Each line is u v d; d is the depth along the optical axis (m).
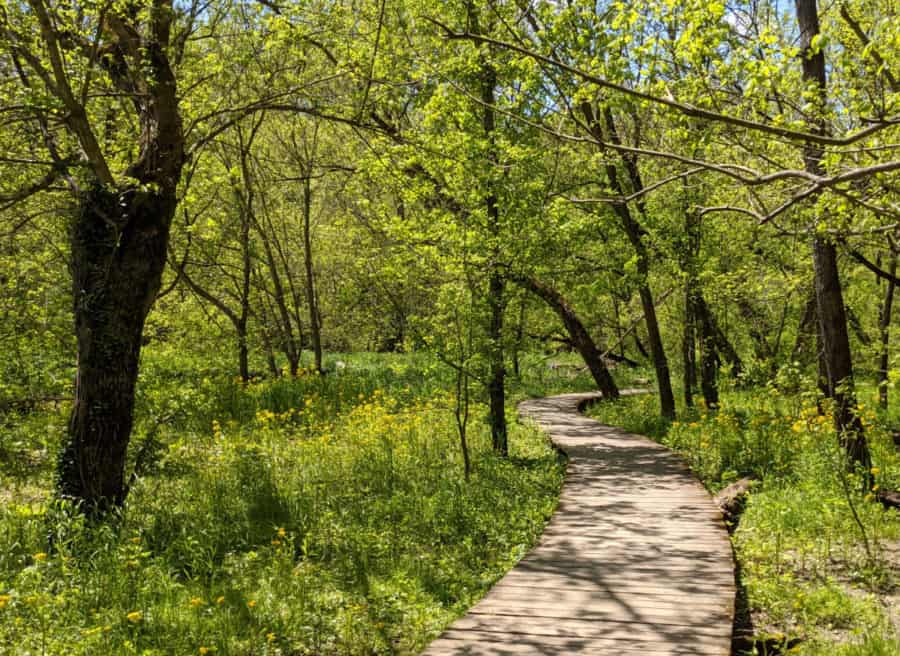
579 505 9.51
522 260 11.54
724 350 20.00
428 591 6.86
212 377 17.36
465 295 11.38
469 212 11.76
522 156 10.43
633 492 10.26
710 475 11.83
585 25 4.60
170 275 20.89
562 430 16.86
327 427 13.41
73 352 11.88
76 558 6.53
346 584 6.87
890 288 17.48
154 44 7.95
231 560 7.49
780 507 8.44
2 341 11.84
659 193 14.91
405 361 24.42
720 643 5.04
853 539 8.01
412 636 5.88
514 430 16.34
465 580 7.10
